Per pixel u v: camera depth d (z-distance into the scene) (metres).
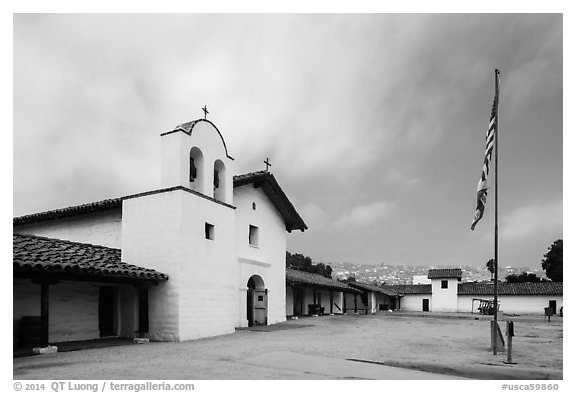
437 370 9.21
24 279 11.78
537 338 15.93
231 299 15.91
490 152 11.80
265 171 20.17
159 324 13.40
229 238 16.09
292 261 59.50
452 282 49.69
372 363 9.80
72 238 16.91
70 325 12.95
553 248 56.00
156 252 13.80
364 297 42.41
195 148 15.06
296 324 20.44
